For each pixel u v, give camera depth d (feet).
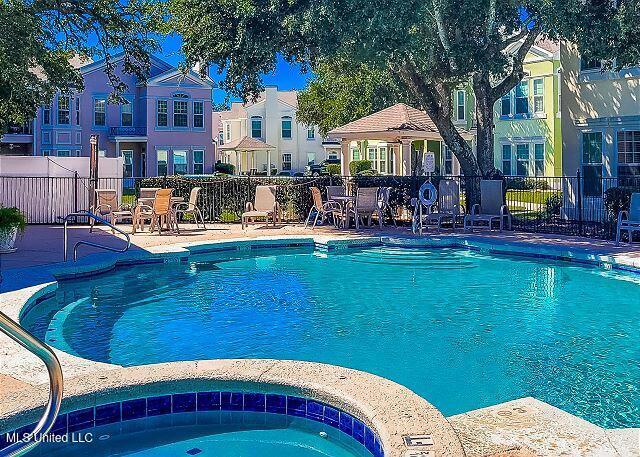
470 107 114.42
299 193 64.18
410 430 12.24
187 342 23.49
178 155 131.95
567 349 22.57
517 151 104.83
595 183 61.41
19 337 9.27
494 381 19.24
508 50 102.12
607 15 52.11
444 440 11.80
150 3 62.80
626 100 57.98
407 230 56.13
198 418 15.17
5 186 62.95
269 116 177.37
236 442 14.26
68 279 33.83
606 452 12.01
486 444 12.35
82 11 61.26
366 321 26.81
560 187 77.41
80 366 16.80
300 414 14.96
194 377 15.14
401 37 49.37
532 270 39.32
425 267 40.68
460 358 21.54
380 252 46.93
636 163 57.57
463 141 65.16
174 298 31.30
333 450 13.84
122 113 130.93
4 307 24.32
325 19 48.01
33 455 13.30
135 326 25.75
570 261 40.93
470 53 56.59
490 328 25.57
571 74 63.10
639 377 19.48
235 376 15.24
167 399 14.99
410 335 24.57
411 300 30.99
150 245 44.50
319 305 29.89
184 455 13.60
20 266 34.35
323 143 172.65
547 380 19.34
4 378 15.71
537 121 101.30
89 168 66.59
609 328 25.43
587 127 61.36
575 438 12.65
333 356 21.84
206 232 54.19
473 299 31.09
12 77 47.19
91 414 14.20
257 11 50.75
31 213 63.62
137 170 133.28
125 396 14.55
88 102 127.65
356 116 120.47
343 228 57.21
